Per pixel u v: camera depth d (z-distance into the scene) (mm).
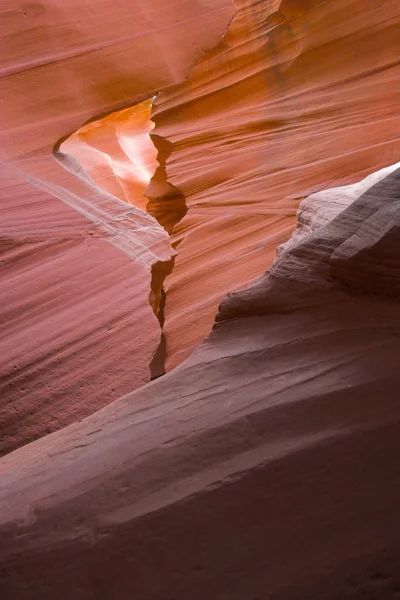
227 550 1413
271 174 7773
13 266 5949
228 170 7891
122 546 1486
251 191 7723
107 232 6375
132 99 7613
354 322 1985
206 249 7434
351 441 1554
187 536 1465
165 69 7812
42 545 1557
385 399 1646
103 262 6148
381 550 1316
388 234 1996
